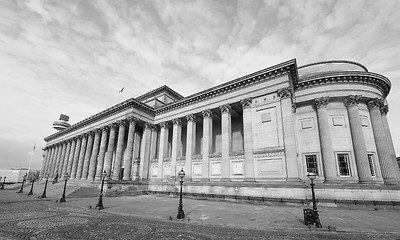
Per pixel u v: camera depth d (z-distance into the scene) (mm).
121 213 17719
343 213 18984
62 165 62000
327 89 32750
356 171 29891
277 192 25344
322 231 12172
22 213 16734
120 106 43062
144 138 43281
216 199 29250
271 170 27469
